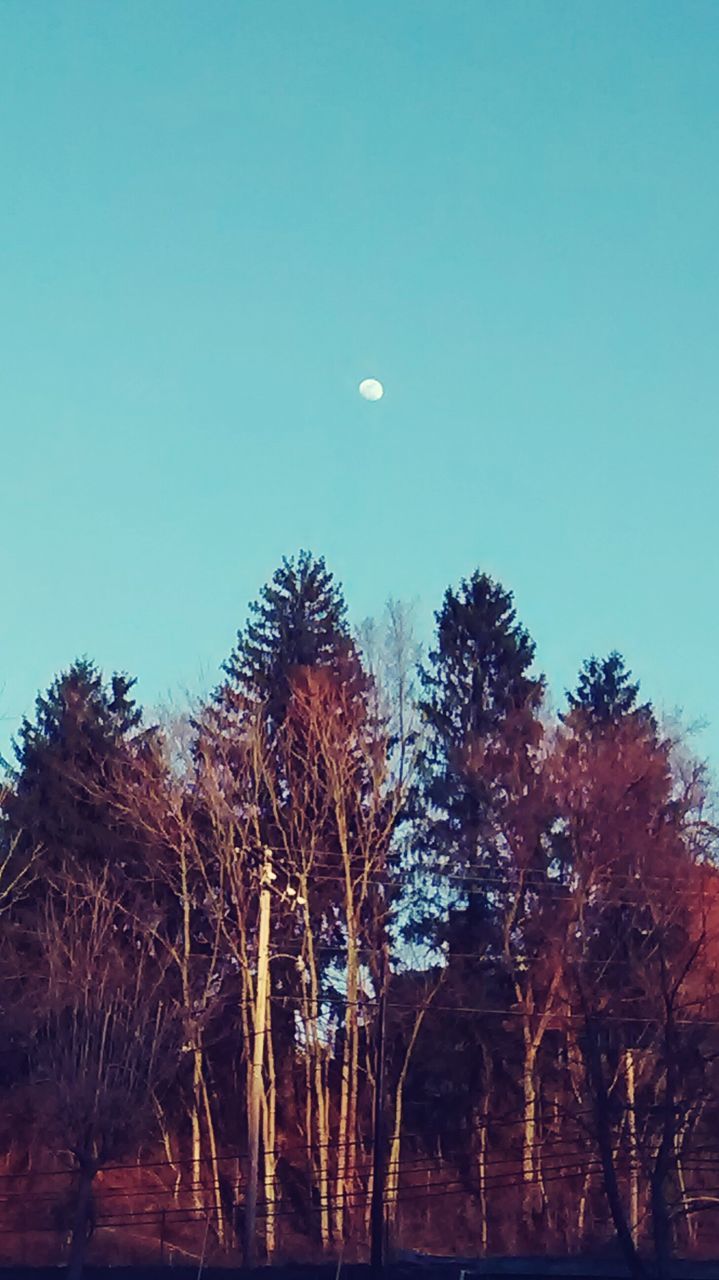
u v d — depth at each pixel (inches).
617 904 1541.6
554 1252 1675.7
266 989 1514.5
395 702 1814.7
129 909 1809.8
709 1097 1409.9
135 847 1974.7
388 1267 1453.0
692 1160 1373.0
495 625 2151.8
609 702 2365.9
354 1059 1744.6
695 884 1483.8
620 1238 1222.3
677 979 1353.3
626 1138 1531.7
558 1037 1854.1
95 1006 1541.6
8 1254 1646.2
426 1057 1918.1
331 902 1859.0
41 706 2250.2
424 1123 1929.1
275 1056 1955.0
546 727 2006.6
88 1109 1456.7
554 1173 1785.2
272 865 1627.7
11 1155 1884.8
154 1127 1867.6
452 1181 1798.7
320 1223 1667.1
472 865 1897.1
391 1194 1688.0
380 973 1766.7
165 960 1758.1
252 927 1840.6
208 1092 1872.5
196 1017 1691.7
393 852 1818.4
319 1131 1742.1
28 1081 1802.4
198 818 1861.5
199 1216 1729.8
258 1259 1549.0
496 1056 1936.5
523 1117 1759.4
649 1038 1563.7
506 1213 1782.7
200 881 1852.9
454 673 2123.5
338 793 1711.4
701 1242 1700.3
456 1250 1727.4
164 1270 1473.9
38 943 1815.9
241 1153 1829.5
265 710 1898.4
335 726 1755.7
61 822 2020.2
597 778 1620.3
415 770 1866.4
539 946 1759.4
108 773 2005.4
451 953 1887.3
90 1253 1647.4
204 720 1824.6
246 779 1766.7
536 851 1830.7
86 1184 1433.3
